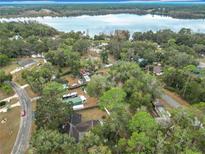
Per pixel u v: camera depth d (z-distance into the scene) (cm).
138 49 18612
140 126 7638
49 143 7069
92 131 8031
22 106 11562
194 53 19625
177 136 7356
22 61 18025
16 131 9612
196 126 7962
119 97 9250
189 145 7194
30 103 11888
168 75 13050
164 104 11350
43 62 17700
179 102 11656
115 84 11644
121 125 8000
